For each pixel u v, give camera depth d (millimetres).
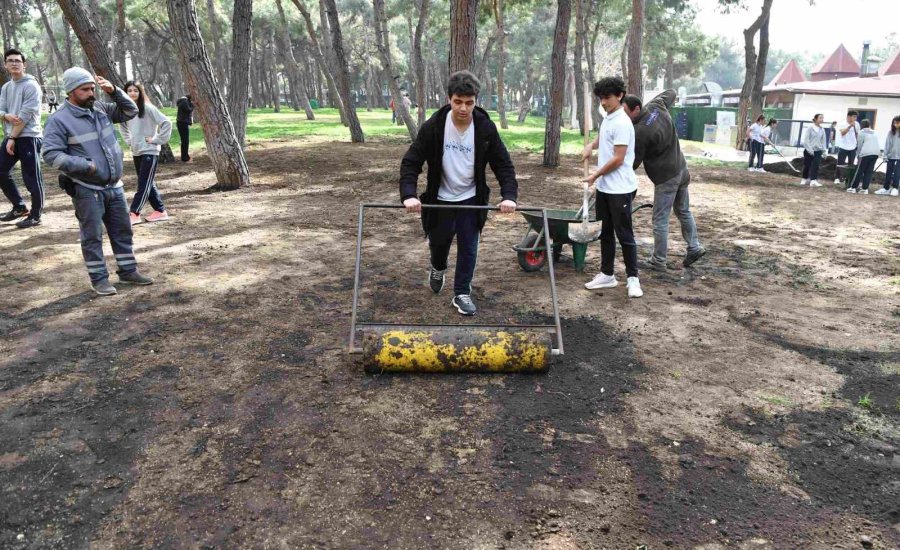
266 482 3020
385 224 8836
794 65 48812
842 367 4465
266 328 4871
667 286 6297
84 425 3455
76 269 6164
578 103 31906
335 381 4043
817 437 3541
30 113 7598
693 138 38094
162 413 3600
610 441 3449
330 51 39688
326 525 2742
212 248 7191
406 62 68562
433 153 4875
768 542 2705
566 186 12906
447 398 3873
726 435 3545
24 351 4324
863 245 8453
